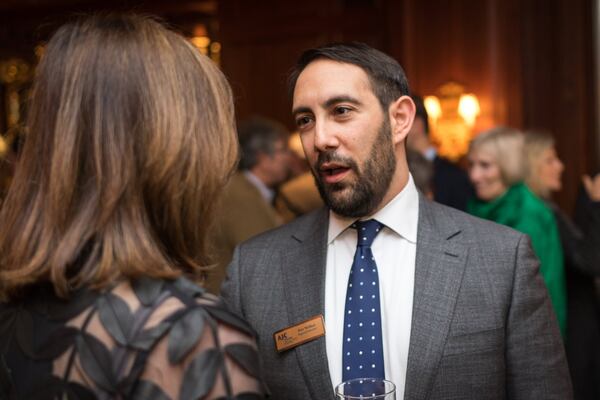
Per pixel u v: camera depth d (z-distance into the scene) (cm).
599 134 574
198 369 74
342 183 131
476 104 594
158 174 79
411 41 613
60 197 78
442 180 397
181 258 84
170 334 74
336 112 129
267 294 141
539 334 131
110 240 78
